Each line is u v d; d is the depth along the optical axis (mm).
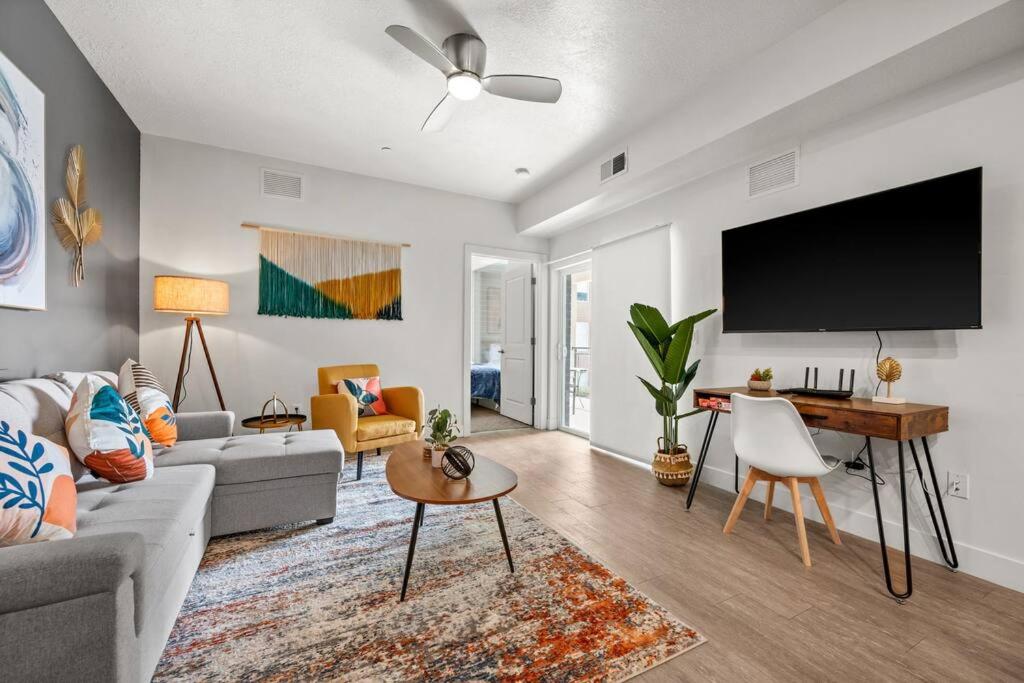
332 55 2395
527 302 5375
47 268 1991
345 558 2057
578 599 1741
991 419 1892
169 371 3395
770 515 2545
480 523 2477
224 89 2721
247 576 1891
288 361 3807
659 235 3557
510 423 5504
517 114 2998
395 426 3328
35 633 929
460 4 2010
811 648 1472
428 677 1331
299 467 2270
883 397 2092
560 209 4164
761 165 2816
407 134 3309
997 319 1875
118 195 2867
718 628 1572
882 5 1867
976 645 1490
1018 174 1815
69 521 1226
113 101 2783
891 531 2203
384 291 4215
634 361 3824
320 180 3945
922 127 2086
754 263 2734
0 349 1674
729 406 2508
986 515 1904
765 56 2324
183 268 3436
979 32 1691
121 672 1015
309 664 1382
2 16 1685
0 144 1607
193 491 1718
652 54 2361
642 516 2592
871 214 2174
